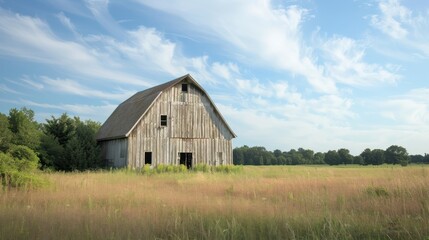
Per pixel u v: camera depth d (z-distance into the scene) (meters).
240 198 13.72
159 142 37.41
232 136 41.03
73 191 15.05
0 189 13.66
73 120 46.25
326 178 24.02
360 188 16.38
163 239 7.95
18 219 8.92
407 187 14.65
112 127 43.22
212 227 8.38
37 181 15.70
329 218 9.08
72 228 8.28
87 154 41.28
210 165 39.09
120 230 8.16
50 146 39.53
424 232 8.20
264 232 8.38
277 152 146.50
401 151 119.56
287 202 12.79
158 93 37.97
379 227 8.68
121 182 21.08
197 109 39.56
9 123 38.06
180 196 14.45
